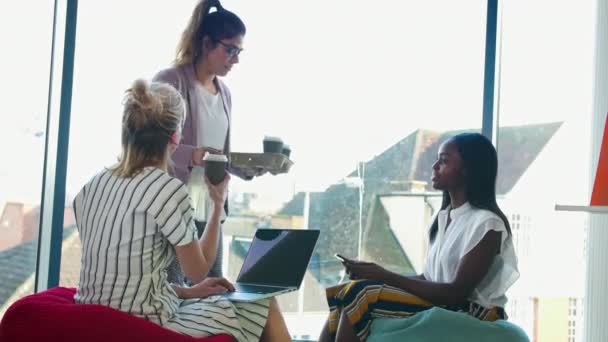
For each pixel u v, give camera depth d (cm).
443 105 366
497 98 360
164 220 210
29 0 368
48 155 368
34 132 368
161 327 200
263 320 229
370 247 369
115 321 195
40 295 226
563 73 354
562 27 356
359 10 371
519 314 352
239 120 370
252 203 372
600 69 331
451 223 267
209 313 215
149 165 218
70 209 372
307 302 372
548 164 354
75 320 194
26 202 368
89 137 373
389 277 250
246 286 253
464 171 266
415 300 246
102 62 375
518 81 359
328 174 371
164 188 211
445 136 366
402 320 238
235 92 370
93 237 213
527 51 359
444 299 246
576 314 346
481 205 264
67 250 372
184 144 288
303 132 371
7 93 366
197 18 297
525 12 360
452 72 365
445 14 367
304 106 371
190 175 287
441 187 270
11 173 366
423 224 366
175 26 374
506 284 255
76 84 373
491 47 359
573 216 348
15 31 367
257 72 372
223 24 292
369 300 242
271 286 253
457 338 235
